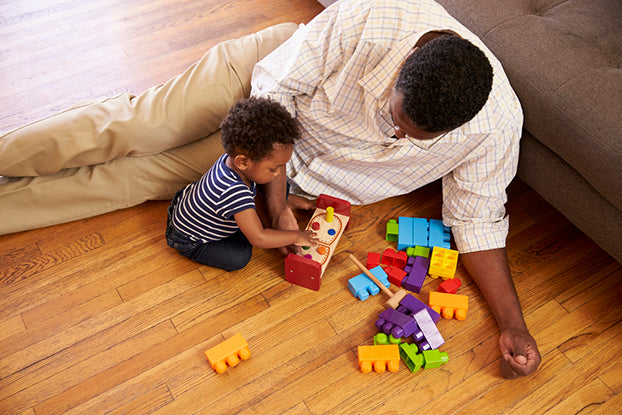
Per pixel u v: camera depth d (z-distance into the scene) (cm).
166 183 143
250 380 116
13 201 134
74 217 141
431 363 115
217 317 125
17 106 165
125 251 137
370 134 127
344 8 114
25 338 121
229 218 118
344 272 134
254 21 196
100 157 134
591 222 122
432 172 133
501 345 118
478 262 128
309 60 120
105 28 192
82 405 112
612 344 122
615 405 114
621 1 133
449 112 90
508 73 123
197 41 188
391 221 141
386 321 121
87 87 172
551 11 134
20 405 111
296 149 142
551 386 116
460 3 135
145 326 124
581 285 133
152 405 112
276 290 130
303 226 144
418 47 105
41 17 195
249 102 107
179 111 135
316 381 116
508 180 127
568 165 122
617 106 111
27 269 133
